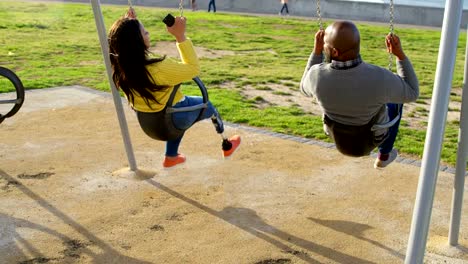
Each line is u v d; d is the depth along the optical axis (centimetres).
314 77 357
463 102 411
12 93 952
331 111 360
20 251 420
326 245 435
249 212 493
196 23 2170
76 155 641
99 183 559
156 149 669
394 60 1462
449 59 300
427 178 304
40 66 1248
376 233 456
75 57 1395
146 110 399
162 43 1647
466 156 419
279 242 438
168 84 388
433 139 303
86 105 876
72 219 477
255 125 789
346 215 489
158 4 3078
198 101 421
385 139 382
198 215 487
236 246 432
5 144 675
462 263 414
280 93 1030
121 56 383
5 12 2286
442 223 480
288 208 503
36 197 521
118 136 719
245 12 2966
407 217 488
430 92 1071
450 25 298
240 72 1239
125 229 460
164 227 464
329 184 563
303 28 2194
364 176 587
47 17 2194
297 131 756
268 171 596
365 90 340
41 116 805
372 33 2062
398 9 2784
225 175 582
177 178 574
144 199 521
